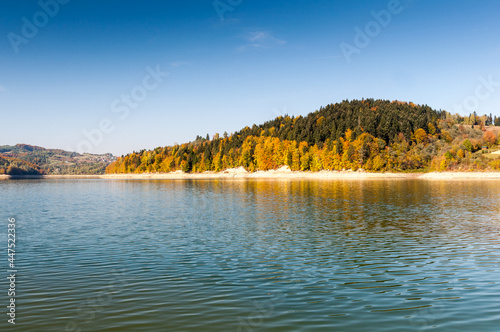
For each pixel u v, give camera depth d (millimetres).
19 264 23750
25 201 71312
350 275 21328
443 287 19125
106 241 31031
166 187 120688
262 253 26672
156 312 15820
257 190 95125
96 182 187000
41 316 15438
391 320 14977
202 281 20141
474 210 50281
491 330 13945
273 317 15273
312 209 52562
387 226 38031
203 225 39406
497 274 21328
